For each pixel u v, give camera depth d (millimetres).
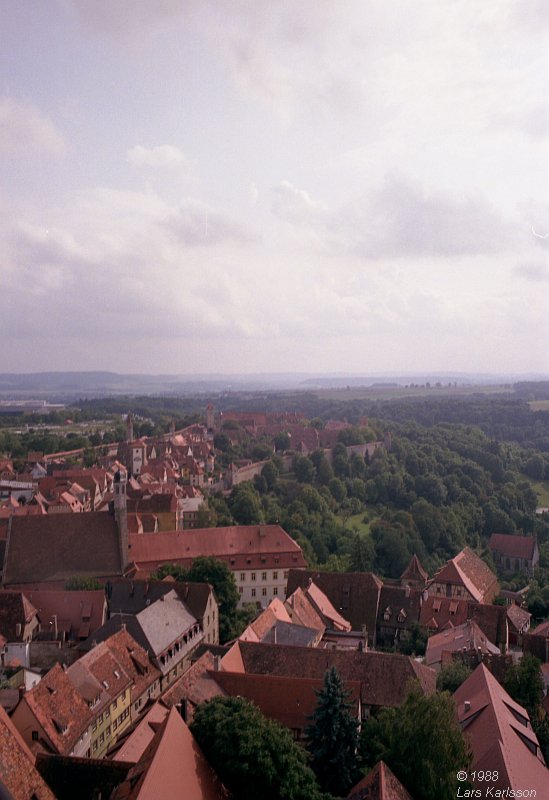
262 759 45781
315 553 169625
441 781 48000
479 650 89688
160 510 175000
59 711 64562
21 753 46562
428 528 186750
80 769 49906
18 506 187250
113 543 128375
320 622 108812
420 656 111375
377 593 122812
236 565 142000
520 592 161250
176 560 138625
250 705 51688
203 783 44719
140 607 104250
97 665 76062
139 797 39656
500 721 60031
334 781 54719
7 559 124562
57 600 102938
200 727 48688
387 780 45094
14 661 84500
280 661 78250
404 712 52844
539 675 78750
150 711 60281
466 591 139750
